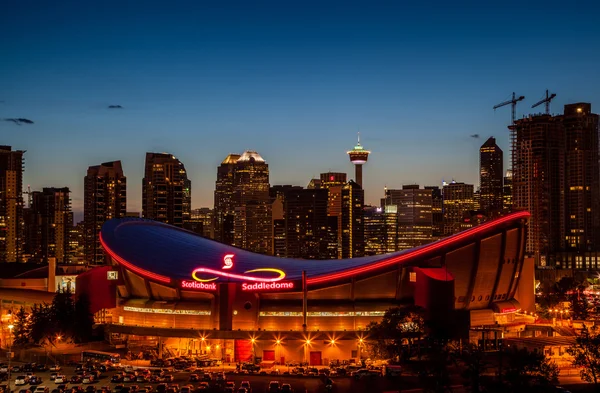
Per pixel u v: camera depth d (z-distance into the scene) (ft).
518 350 604.49
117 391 554.05
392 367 613.93
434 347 629.51
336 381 606.14
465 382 595.47
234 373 644.69
